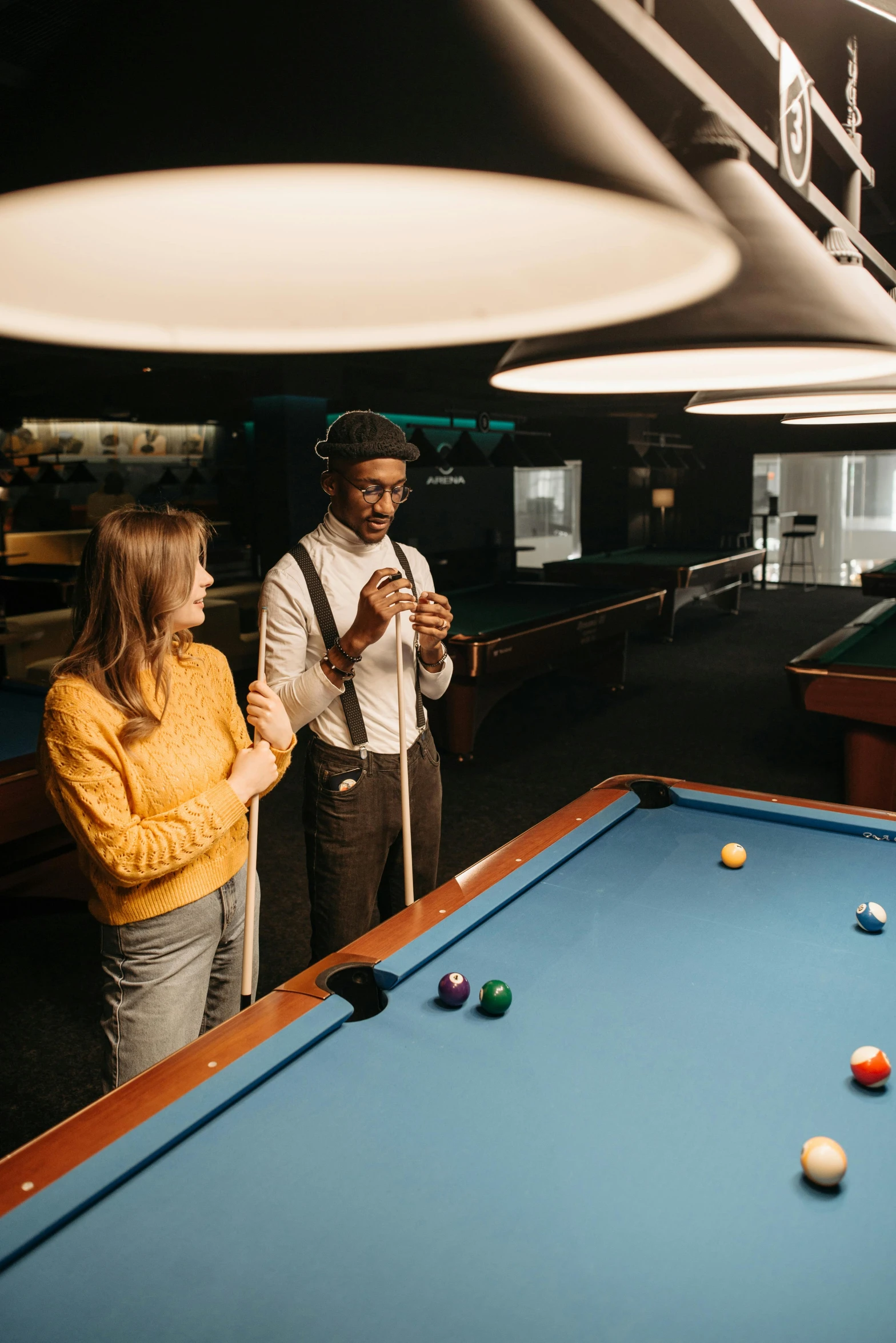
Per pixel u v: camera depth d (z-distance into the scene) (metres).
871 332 0.88
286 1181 0.89
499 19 0.48
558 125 0.47
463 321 0.84
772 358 1.22
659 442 11.02
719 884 1.58
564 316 0.82
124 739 1.39
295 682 1.81
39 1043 2.28
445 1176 0.89
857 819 1.80
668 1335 0.72
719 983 1.25
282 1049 1.07
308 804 1.95
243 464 10.39
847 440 10.99
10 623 6.70
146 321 0.79
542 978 1.27
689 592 8.49
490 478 9.08
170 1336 0.72
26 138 0.49
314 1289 0.76
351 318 0.84
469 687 4.52
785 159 1.39
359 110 0.45
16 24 1.67
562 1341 0.71
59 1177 0.86
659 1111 0.99
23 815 2.38
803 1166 0.88
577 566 8.01
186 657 1.57
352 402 7.16
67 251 0.69
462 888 1.52
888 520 12.72
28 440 9.73
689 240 0.65
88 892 2.80
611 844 1.77
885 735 3.49
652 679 6.72
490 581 8.84
